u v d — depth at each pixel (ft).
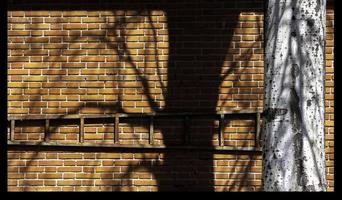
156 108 26.37
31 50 26.71
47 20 26.73
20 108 26.61
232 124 26.22
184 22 26.43
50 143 26.30
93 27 26.61
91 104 26.48
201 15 26.40
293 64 15.80
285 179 15.74
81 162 26.37
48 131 26.48
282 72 15.87
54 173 26.40
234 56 26.30
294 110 15.74
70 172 26.37
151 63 26.45
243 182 26.07
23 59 26.73
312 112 15.75
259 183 26.02
